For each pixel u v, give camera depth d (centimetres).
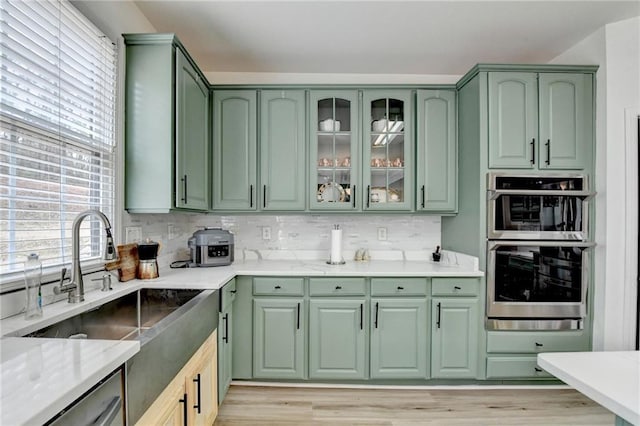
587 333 222
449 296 223
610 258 214
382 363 223
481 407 204
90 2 158
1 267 114
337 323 223
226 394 216
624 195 211
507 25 212
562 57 249
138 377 92
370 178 252
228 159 248
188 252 274
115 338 151
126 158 182
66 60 143
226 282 192
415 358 223
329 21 208
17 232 120
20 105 119
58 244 139
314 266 247
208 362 163
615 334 213
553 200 221
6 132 114
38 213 129
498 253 220
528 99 221
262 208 250
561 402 209
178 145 186
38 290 113
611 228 214
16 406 57
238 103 248
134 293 168
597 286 220
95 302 135
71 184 147
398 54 250
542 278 221
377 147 255
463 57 255
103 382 77
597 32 219
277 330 223
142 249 184
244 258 283
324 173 255
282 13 200
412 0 188
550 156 221
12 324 106
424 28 216
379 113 256
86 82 155
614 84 213
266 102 249
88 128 157
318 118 254
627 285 210
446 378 224
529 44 236
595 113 221
